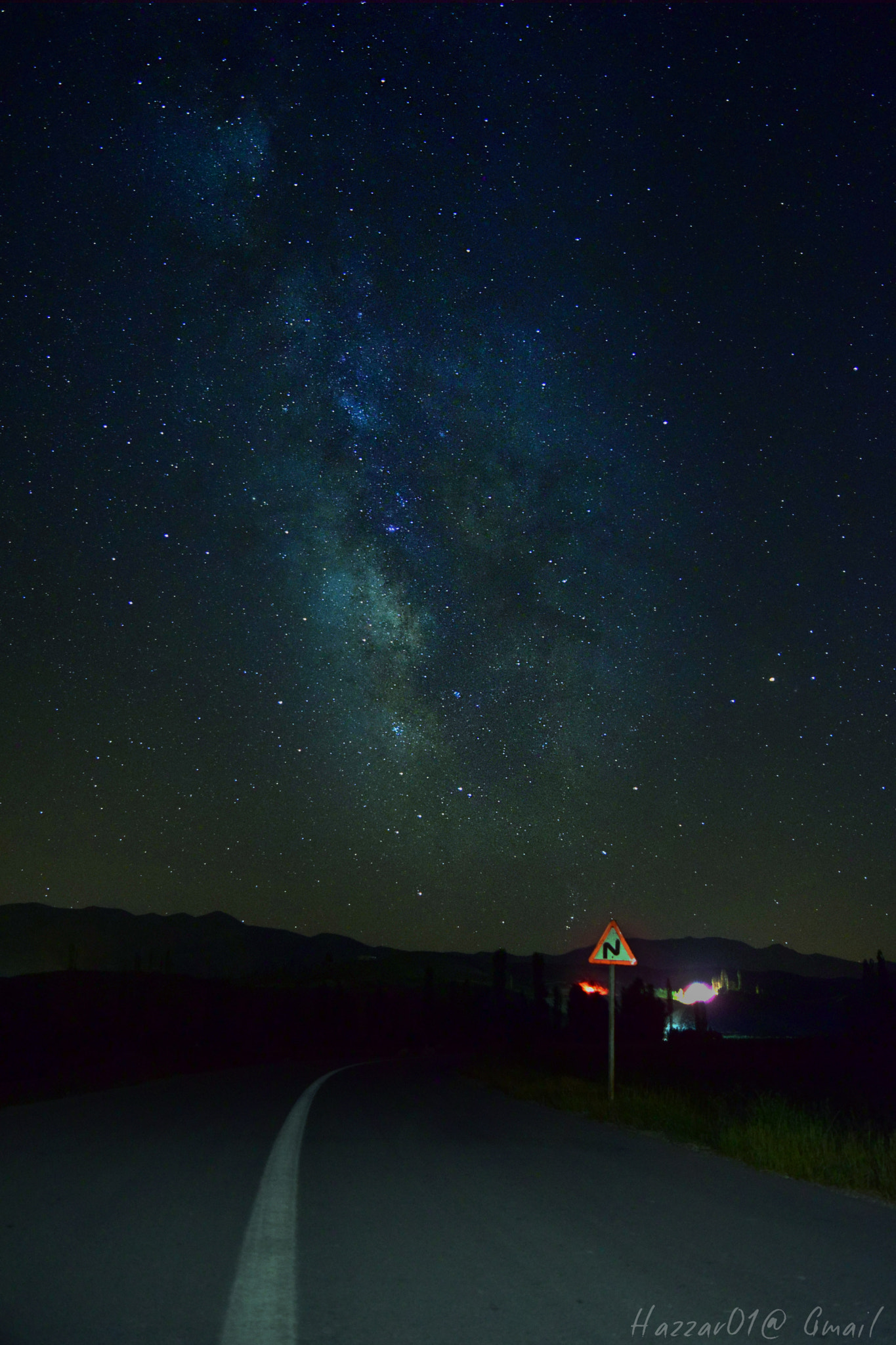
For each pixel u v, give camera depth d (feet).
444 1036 274.16
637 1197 25.41
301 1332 14.11
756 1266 18.13
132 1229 20.45
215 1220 21.52
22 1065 73.56
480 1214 22.62
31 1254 18.29
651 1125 44.68
